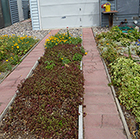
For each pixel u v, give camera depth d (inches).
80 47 304.2
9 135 141.6
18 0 666.2
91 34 400.5
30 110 161.2
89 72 229.0
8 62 266.5
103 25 464.4
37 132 140.9
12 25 578.9
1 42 320.2
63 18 481.1
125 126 142.0
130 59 244.5
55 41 304.8
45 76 211.9
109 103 171.6
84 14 473.1
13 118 156.9
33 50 315.3
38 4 473.1
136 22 444.8
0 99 181.2
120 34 342.6
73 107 164.9
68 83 193.8
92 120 151.3
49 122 146.5
